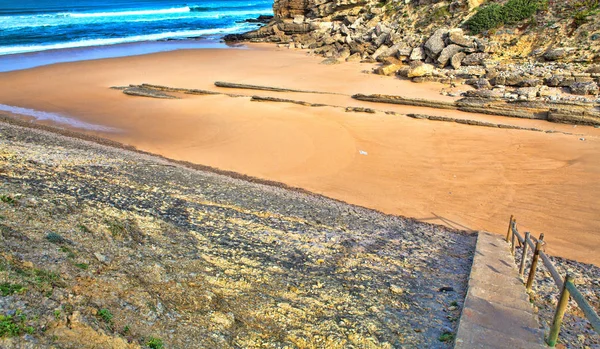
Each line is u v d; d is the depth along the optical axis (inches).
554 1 1450.5
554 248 537.3
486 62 1395.2
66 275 237.1
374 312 282.8
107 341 194.9
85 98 1185.4
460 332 243.8
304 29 2144.4
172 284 269.0
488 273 339.0
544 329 252.1
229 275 307.0
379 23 1835.6
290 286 307.0
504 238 490.9
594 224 592.1
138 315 223.0
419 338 253.0
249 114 1054.4
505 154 830.5
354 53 1732.3
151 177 593.3
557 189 694.5
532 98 1093.8
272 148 863.1
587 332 287.6
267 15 3102.9
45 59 1646.2
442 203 659.4
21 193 365.1
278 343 231.6
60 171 528.4
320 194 679.1
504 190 697.6
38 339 182.2
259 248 378.6
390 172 764.6
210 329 230.8
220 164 793.6
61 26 2524.6
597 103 999.0
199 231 396.8
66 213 338.6
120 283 246.7
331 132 936.9
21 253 244.8
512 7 1489.9
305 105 1130.0
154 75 1453.0
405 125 989.2
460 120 1008.2
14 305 195.8
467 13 1641.2
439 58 1450.5
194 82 1381.6
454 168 778.8
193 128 971.3
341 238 440.5
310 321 261.3
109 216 366.6
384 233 491.8
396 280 344.2
